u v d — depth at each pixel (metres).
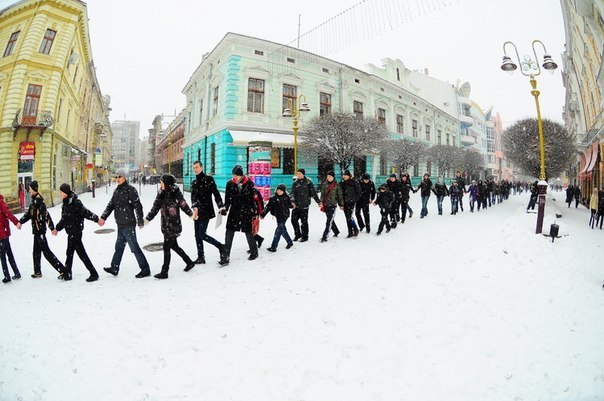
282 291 4.30
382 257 6.00
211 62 20.77
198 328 3.29
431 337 3.08
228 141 17.39
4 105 15.30
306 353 2.82
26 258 6.11
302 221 7.41
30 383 2.46
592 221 10.62
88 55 22.91
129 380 2.49
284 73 19.00
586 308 3.74
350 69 22.09
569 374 2.51
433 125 33.75
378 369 2.59
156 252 6.48
